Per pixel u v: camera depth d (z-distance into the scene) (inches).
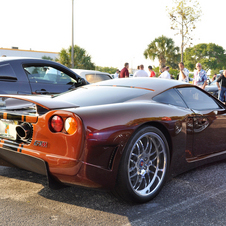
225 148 119.6
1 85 139.6
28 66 152.9
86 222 69.1
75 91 101.7
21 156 76.7
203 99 111.8
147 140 82.7
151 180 84.6
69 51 973.2
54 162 70.2
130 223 69.1
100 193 87.2
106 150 71.9
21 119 77.2
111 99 88.1
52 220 69.7
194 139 99.6
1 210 74.2
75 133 68.6
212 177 103.8
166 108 88.5
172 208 77.7
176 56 1444.4
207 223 69.6
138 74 376.8
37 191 87.7
